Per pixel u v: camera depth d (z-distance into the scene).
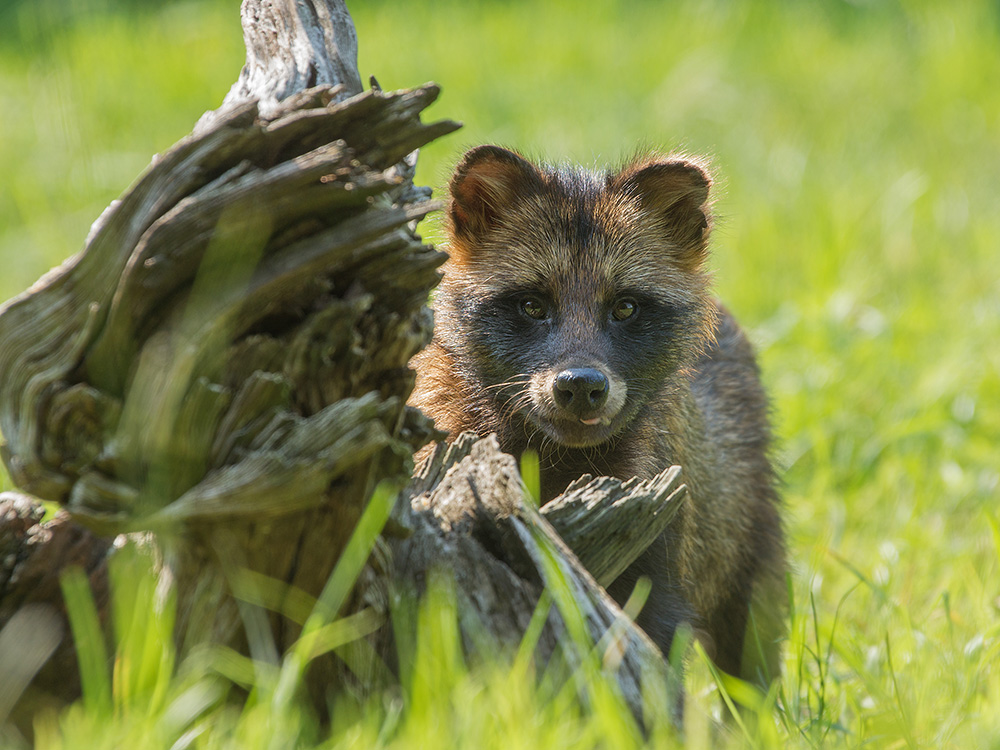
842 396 13.84
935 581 10.02
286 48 6.38
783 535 11.19
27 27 27.28
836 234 17.86
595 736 5.40
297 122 5.27
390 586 5.86
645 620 8.14
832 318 15.31
